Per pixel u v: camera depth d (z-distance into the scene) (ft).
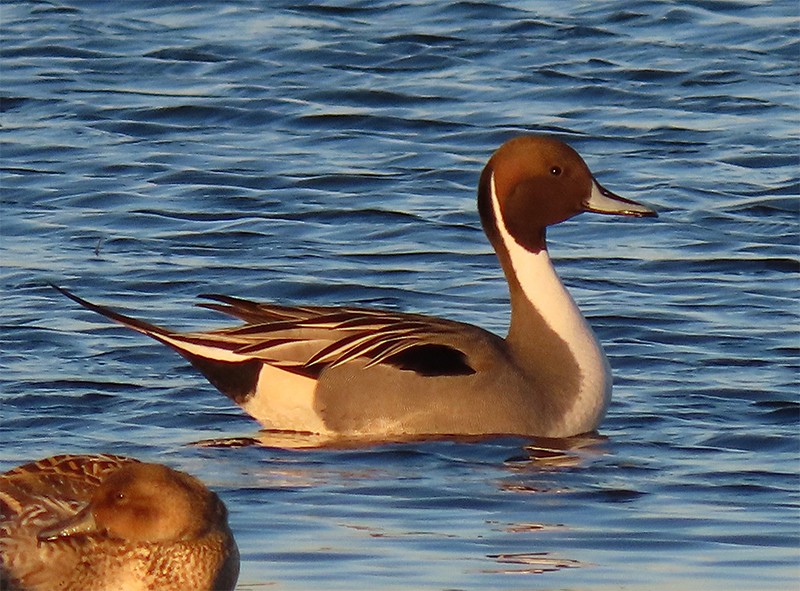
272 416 48.93
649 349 53.93
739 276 60.85
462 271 61.31
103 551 38.40
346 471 44.78
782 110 78.07
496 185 50.16
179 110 78.33
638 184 70.08
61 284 59.06
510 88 81.15
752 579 37.55
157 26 89.66
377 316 49.55
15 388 50.01
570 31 88.22
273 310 50.24
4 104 79.20
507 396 47.85
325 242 64.28
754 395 50.31
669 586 37.17
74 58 85.10
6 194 68.49
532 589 36.86
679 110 78.48
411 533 40.19
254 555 38.88
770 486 43.42
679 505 42.06
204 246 63.52
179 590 38.27
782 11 90.94
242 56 85.20
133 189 69.26
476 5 91.81
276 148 74.59
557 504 42.14
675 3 91.86
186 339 49.47
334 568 38.06
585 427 48.29
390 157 73.56
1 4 93.15
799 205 67.72
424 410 47.93
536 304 49.11
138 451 46.09
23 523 38.93
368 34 88.12
